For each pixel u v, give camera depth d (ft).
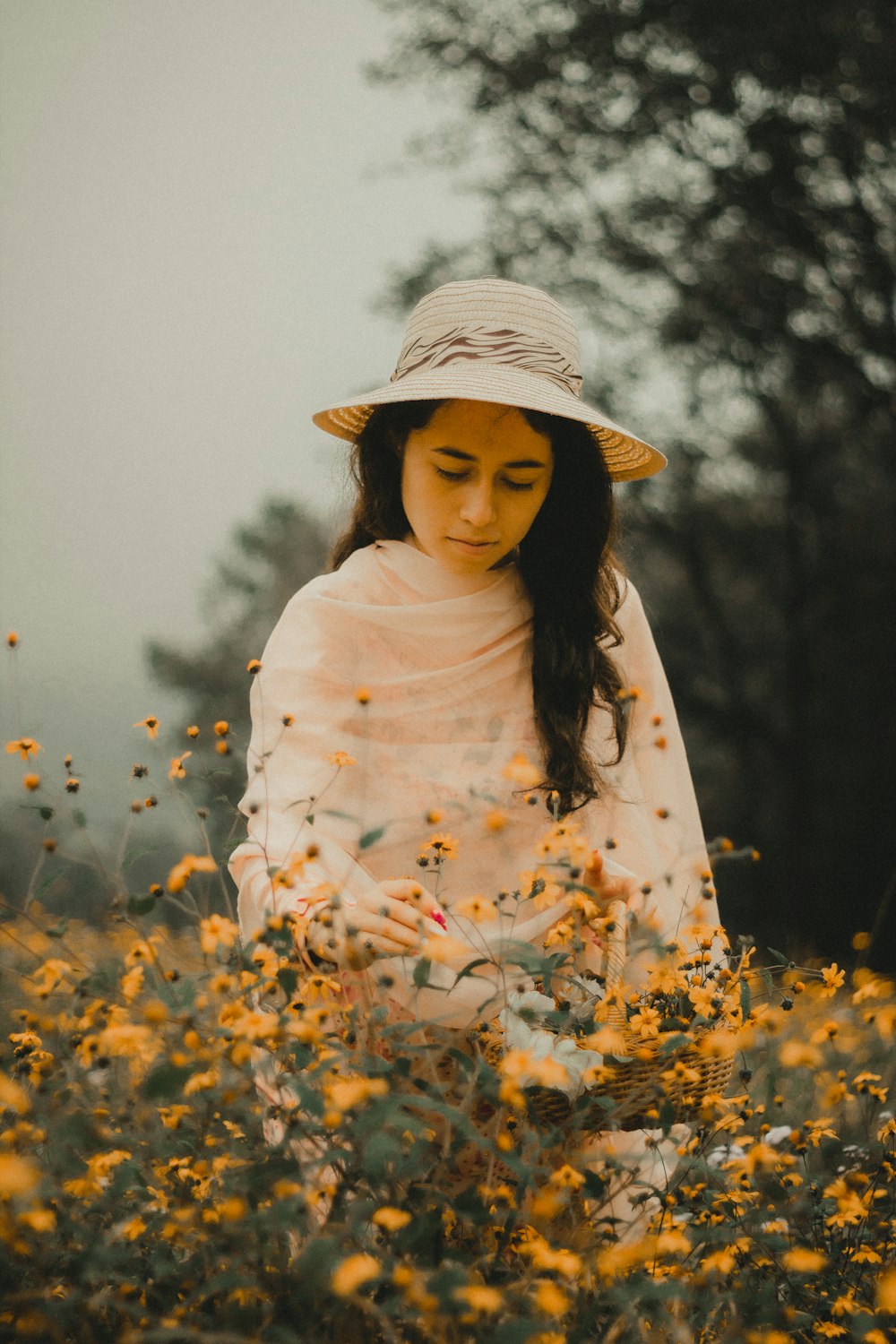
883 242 39.45
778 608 47.24
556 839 5.51
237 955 5.02
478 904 5.15
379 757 6.76
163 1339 4.08
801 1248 5.34
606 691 7.28
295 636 6.89
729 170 39.78
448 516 6.71
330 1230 4.60
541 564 7.25
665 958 5.97
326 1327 4.51
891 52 35.96
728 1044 5.05
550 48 39.96
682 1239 4.86
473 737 6.89
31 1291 4.38
